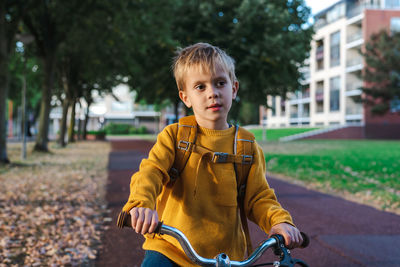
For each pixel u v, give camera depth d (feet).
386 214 19.25
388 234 15.69
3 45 38.50
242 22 63.98
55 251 13.35
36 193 24.34
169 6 51.52
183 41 66.23
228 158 5.42
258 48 63.77
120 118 257.14
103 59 63.57
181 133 5.48
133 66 70.18
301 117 194.59
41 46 58.44
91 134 142.72
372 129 141.08
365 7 149.07
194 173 5.38
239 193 5.66
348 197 24.02
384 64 117.70
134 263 12.50
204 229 5.33
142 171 5.02
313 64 182.39
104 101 249.55
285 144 89.92
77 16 50.21
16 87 90.02
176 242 5.19
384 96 121.70
